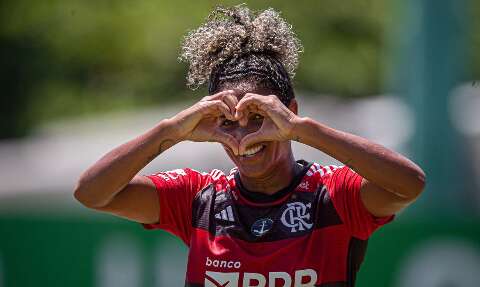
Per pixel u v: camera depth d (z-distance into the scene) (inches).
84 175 502.3
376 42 2217.0
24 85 2488.9
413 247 971.3
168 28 2303.2
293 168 518.0
